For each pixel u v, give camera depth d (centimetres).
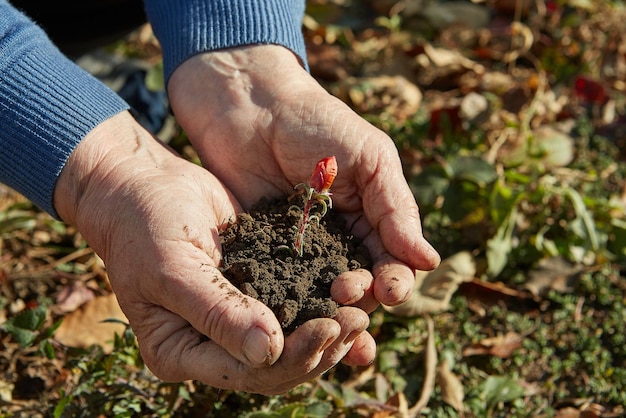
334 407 61
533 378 66
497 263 71
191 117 59
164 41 61
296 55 60
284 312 48
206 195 54
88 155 53
